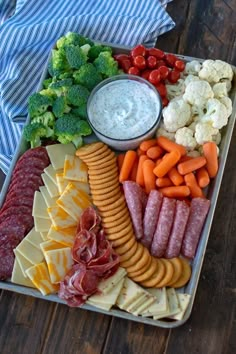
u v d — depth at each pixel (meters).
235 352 1.39
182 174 1.44
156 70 1.51
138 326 1.40
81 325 1.41
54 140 1.54
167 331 1.40
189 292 1.35
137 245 1.38
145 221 1.40
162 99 1.53
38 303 1.44
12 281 1.37
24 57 1.69
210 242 1.49
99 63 1.52
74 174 1.45
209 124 1.46
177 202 1.40
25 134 1.49
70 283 1.32
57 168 1.47
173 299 1.34
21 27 1.67
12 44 1.68
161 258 1.40
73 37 1.55
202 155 1.48
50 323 1.42
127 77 1.51
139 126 1.47
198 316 1.42
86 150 1.47
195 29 1.73
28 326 1.42
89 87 1.53
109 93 1.51
